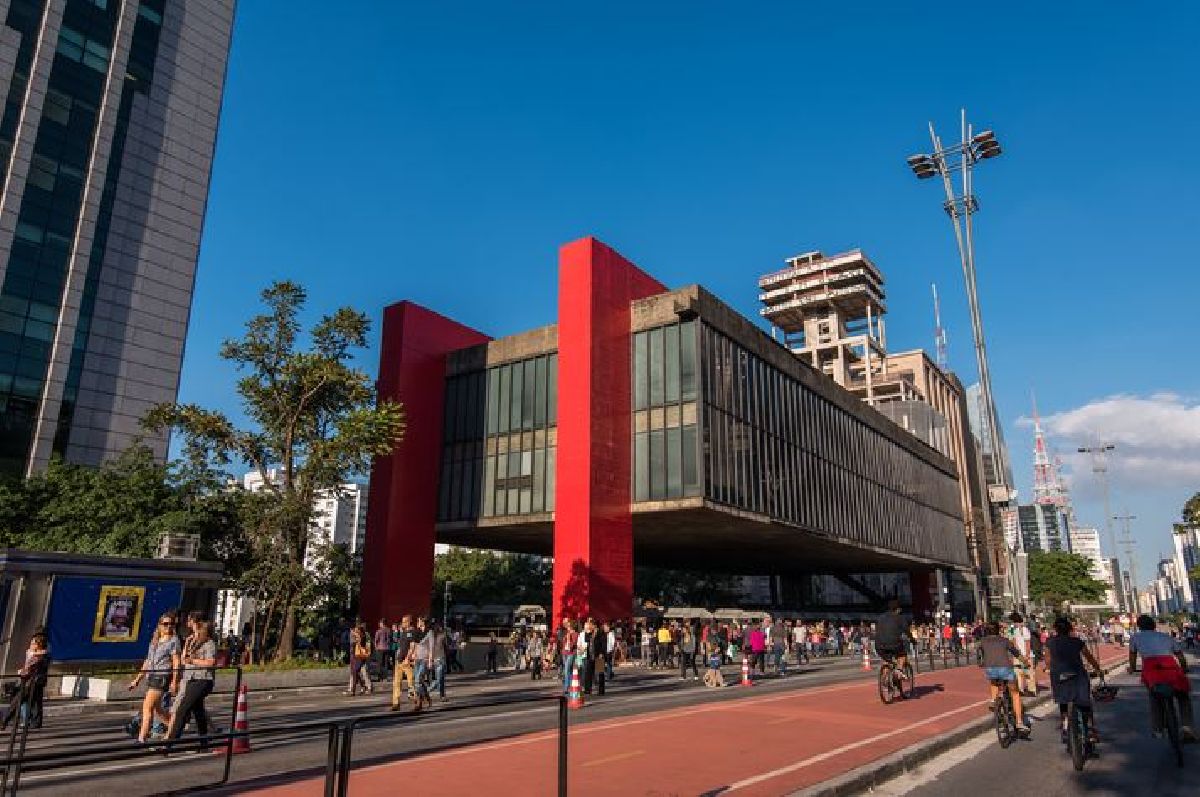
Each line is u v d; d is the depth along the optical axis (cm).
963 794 783
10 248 5222
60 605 1923
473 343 4759
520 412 4144
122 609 2022
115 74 5978
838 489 5019
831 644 4184
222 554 2884
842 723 1186
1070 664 939
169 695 1133
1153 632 1004
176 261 6225
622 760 875
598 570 3375
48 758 502
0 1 5444
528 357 4191
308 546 2653
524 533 4403
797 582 7944
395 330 4338
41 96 5525
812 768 826
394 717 584
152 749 550
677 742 1001
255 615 2809
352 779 782
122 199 5959
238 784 795
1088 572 9625
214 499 2850
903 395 11600
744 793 707
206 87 6675
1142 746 1098
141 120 6169
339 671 2256
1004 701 1100
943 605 6300
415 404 4288
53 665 1886
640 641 3438
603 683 1927
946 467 7500
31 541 2653
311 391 2705
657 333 3844
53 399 5269
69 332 5409
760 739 1025
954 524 7406
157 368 5959
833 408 5197
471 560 8181
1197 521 4538
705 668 2991
